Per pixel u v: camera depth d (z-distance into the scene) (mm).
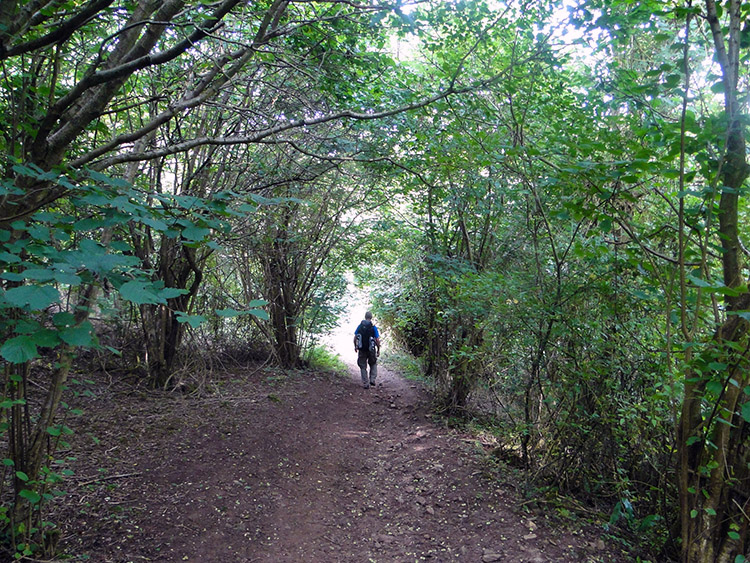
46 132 2873
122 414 6082
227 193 2453
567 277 4629
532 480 4746
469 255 6867
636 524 4090
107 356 7453
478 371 6371
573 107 4543
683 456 3074
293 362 9883
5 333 2182
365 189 8922
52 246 2131
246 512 4285
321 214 9164
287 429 6418
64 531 3592
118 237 5719
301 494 4781
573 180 3547
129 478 4543
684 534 3061
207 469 4949
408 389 9586
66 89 3891
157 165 6539
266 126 6250
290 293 9695
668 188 4379
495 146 4613
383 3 4156
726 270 3047
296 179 6340
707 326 3582
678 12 3008
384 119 6125
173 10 3236
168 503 4223
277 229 8477
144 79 5820
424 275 7977
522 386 4992
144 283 1835
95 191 2146
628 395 4285
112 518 3855
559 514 4289
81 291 3221
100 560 3348
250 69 5734
